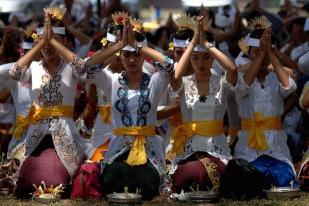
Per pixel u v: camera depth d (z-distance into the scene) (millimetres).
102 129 18375
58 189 16703
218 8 34469
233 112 18375
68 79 17469
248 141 17578
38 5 30312
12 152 17812
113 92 17094
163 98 17953
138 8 46406
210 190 16688
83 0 35688
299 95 20500
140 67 17031
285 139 17922
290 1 35500
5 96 18469
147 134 17000
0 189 17578
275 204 16141
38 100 17469
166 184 17062
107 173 16781
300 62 19734
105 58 16891
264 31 17109
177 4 45594
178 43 17922
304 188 17688
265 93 17547
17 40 22656
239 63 20062
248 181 16734
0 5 28969
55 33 17531
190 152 17188
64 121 17438
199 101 17156
